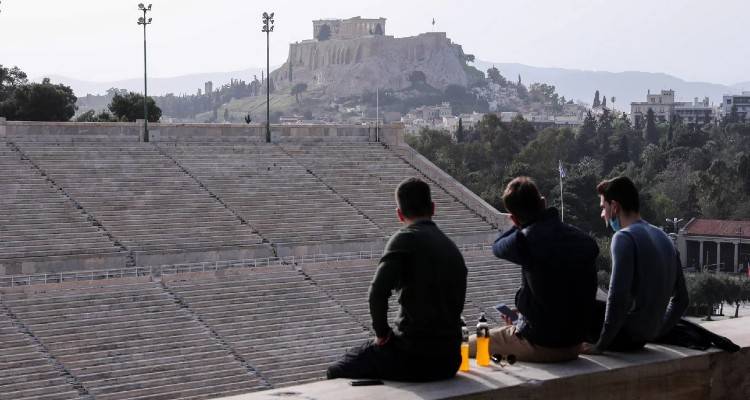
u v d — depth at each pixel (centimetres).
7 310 5203
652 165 19575
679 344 1583
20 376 4650
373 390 1254
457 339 1334
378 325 1304
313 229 7188
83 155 7256
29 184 6656
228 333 5500
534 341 1442
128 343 5159
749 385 1577
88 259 6019
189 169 7519
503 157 19125
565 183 13812
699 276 11344
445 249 1327
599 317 1558
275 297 6028
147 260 6247
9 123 7206
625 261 1477
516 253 1440
